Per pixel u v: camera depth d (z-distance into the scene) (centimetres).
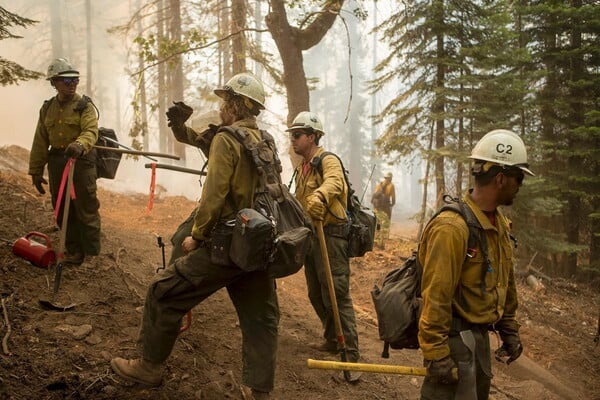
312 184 417
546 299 924
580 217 1379
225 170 289
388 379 437
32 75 659
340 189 393
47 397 297
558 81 1349
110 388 313
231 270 299
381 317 275
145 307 308
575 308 914
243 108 321
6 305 373
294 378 397
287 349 440
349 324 416
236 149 296
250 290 314
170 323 301
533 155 1184
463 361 251
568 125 1335
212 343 405
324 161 411
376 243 959
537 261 1270
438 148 1216
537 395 497
